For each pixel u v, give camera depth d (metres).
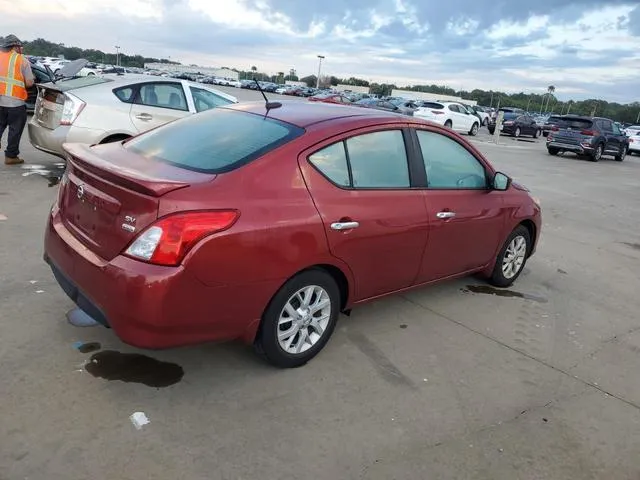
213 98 8.64
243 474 2.53
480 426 3.09
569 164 19.05
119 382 3.13
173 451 2.63
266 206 3.03
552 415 3.28
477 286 5.36
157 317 2.74
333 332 3.99
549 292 5.45
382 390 3.34
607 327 4.72
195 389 3.15
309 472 2.59
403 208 3.82
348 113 3.85
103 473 2.45
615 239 8.12
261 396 3.15
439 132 4.29
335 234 3.34
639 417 3.37
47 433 2.65
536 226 5.45
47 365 3.21
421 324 4.35
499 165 16.12
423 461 2.75
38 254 4.86
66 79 8.09
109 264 2.83
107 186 2.95
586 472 2.82
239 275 2.94
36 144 7.50
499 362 3.87
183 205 2.76
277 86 73.12
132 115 7.48
